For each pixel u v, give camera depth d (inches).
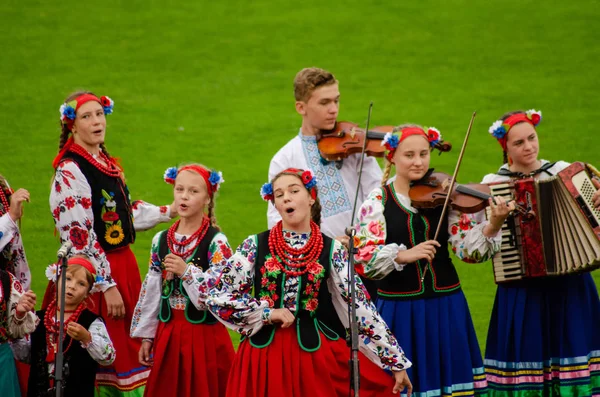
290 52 2036.2
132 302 804.0
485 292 1093.8
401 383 663.8
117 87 1854.1
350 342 613.9
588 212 724.7
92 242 769.6
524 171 783.7
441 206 725.9
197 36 2114.9
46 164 1498.5
